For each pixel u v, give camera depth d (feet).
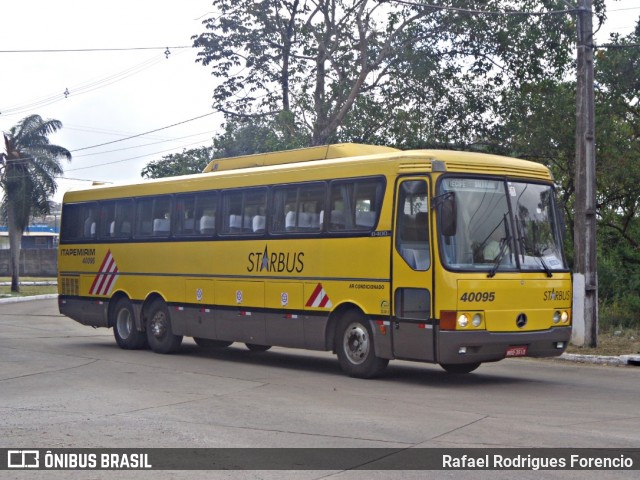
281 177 51.67
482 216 43.60
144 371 50.88
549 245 45.78
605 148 77.51
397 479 24.90
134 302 63.41
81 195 69.62
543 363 56.18
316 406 37.47
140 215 63.41
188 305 58.39
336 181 48.06
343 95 95.30
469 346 41.98
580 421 33.63
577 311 61.62
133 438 30.76
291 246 50.44
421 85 91.04
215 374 49.42
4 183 162.09
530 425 32.68
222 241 55.62
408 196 43.98
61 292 70.79
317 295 48.57
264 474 25.55
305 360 57.77
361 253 46.06
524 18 84.94
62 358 57.98
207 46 97.91
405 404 38.01
